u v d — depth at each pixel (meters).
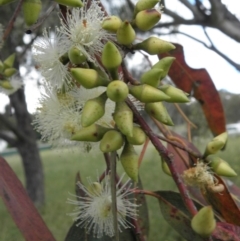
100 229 0.14
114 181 0.11
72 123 0.12
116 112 0.10
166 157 0.10
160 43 0.11
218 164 0.12
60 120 0.13
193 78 0.20
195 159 0.13
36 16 0.12
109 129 0.11
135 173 0.11
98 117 0.10
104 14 0.13
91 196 0.14
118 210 0.13
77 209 0.14
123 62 0.11
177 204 0.15
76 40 0.12
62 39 0.12
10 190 0.14
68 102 0.13
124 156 0.11
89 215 0.14
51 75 0.12
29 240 0.13
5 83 0.18
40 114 0.13
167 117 0.11
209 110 0.20
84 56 0.11
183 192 0.10
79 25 0.12
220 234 0.12
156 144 0.10
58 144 0.13
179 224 0.15
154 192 0.15
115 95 0.10
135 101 0.12
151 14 0.11
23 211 0.13
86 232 0.15
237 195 0.17
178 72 0.20
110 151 0.10
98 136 0.11
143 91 0.10
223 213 0.14
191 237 0.15
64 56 0.12
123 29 0.11
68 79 0.12
